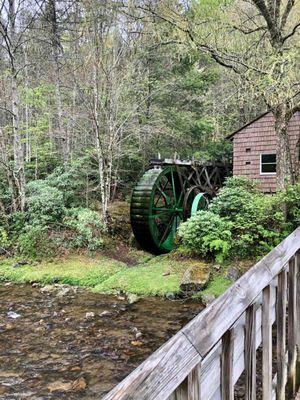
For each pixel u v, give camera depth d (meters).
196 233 7.27
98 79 9.59
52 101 13.26
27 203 9.30
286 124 7.12
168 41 6.85
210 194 11.80
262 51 6.58
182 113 12.73
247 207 7.19
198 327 0.92
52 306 5.69
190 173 11.91
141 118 11.73
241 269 6.44
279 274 1.74
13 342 4.33
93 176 11.69
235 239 7.07
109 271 7.54
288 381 2.04
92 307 5.62
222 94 11.59
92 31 9.29
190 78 12.62
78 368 3.70
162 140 13.04
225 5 6.46
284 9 7.57
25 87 11.29
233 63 7.05
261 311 1.53
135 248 9.68
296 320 2.10
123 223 10.35
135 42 10.17
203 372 1.00
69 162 11.16
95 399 3.17
